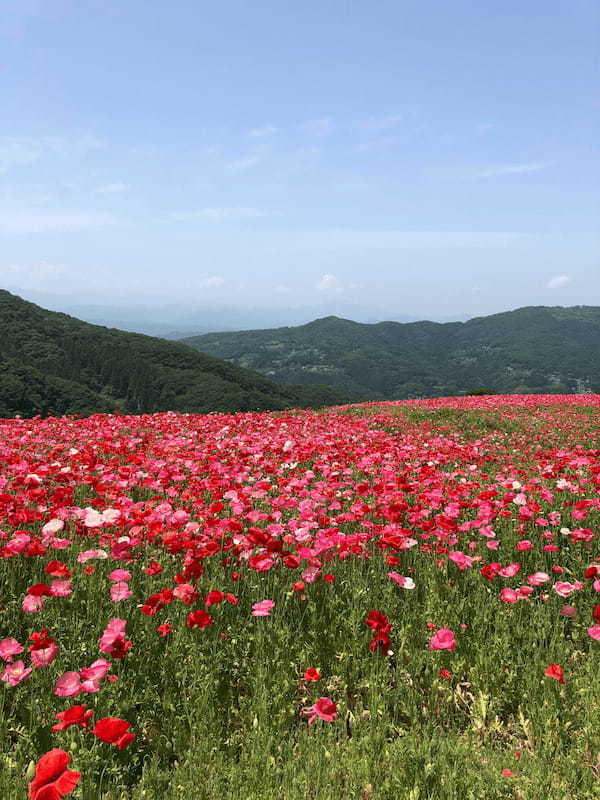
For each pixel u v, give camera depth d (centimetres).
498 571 482
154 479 731
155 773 281
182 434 1209
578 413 2145
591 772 294
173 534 482
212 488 662
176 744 309
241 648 394
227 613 433
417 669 384
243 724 330
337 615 439
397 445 1112
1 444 936
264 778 279
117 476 706
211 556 509
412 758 293
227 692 363
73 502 632
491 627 447
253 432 1260
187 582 422
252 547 482
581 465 812
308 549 472
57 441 1084
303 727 337
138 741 310
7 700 322
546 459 939
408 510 630
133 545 463
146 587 465
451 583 506
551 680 363
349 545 496
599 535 603
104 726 242
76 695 319
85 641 382
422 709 355
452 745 312
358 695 367
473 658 401
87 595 442
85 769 270
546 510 673
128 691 342
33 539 463
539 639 427
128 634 404
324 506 650
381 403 2794
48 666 344
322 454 925
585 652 422
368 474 853
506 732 339
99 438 1082
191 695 339
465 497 682
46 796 197
